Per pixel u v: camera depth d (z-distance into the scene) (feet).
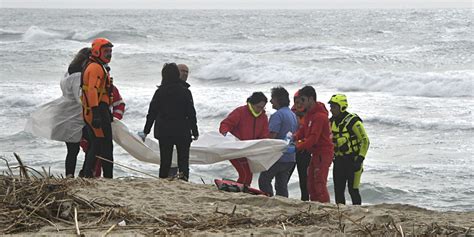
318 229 51.72
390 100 210.18
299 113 82.17
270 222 53.98
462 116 180.65
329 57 332.80
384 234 50.06
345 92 239.09
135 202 59.31
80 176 72.18
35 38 524.93
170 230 50.29
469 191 108.88
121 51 366.84
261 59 325.83
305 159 80.79
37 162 124.57
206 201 61.82
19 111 198.29
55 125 76.54
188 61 317.83
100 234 48.96
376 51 360.48
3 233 49.24
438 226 52.06
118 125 80.74
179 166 78.18
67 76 77.25
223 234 49.78
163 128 77.00
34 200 54.54
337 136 77.46
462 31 464.65
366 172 121.60
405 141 150.82
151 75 297.33
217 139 81.61
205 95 219.82
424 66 306.35
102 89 71.31
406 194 108.58
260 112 83.15
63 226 51.11
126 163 123.03
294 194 107.55
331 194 107.86
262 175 81.35
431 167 123.65
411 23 567.59
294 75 265.13
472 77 226.58
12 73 298.15
